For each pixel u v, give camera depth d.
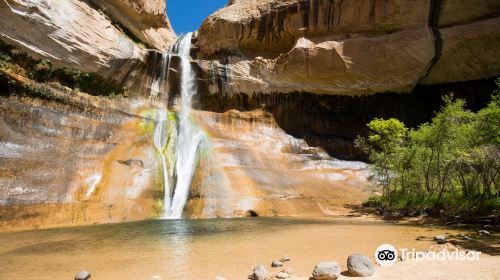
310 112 28.80
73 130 18.55
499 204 14.20
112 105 22.64
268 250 8.54
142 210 16.97
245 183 20.64
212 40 30.00
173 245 9.38
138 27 29.52
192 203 18.58
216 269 6.76
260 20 27.78
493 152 13.64
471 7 24.06
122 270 6.79
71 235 11.25
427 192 18.30
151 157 20.08
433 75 27.88
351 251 8.22
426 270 6.19
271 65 27.38
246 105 28.39
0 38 18.08
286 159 25.53
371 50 25.53
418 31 24.89
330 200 20.92
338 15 25.77
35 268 7.03
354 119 29.05
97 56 22.22
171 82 27.55
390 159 19.89
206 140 23.70
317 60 26.12
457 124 16.33
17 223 13.27
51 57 20.20
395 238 9.98
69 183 15.96
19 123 16.45
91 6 24.69
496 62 25.44
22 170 15.00
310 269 6.63
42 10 19.00
